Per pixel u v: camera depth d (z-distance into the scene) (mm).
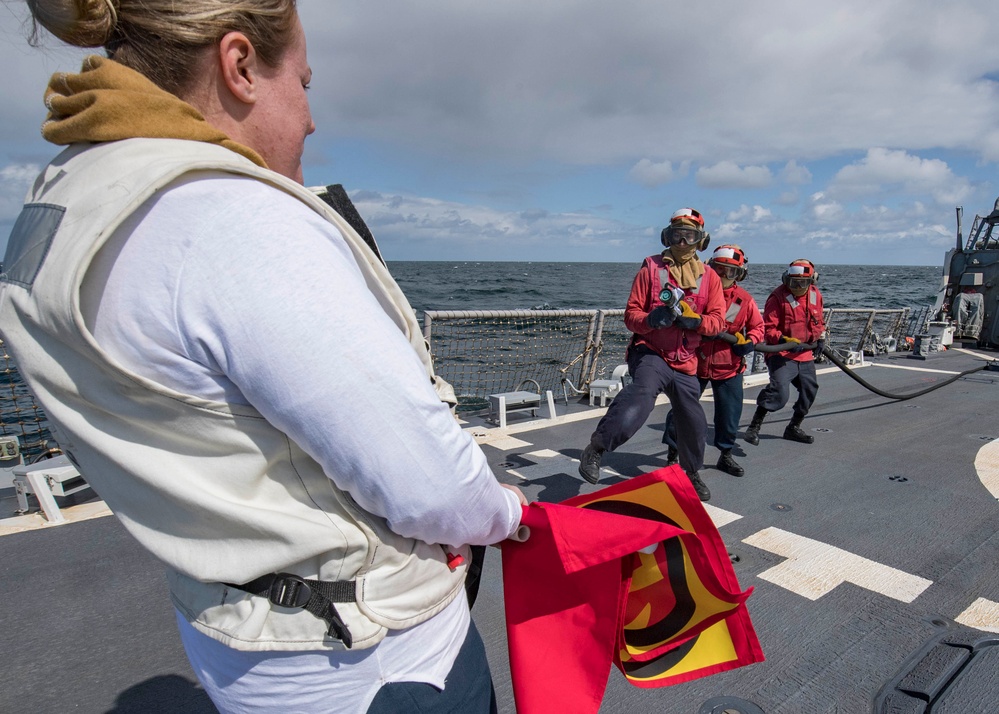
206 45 760
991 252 11398
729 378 4305
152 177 663
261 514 733
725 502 3871
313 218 719
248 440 718
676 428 3834
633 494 1267
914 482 4250
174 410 695
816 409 6617
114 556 2930
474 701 964
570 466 4465
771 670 2234
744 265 4457
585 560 1048
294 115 864
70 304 644
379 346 684
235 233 656
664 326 3428
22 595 2611
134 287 662
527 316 5754
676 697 2094
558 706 1106
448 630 926
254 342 642
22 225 773
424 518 745
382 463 688
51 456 3785
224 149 737
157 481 714
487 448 4848
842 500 3908
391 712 838
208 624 821
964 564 3047
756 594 2762
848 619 2562
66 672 2166
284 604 778
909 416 6238
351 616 793
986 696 1998
